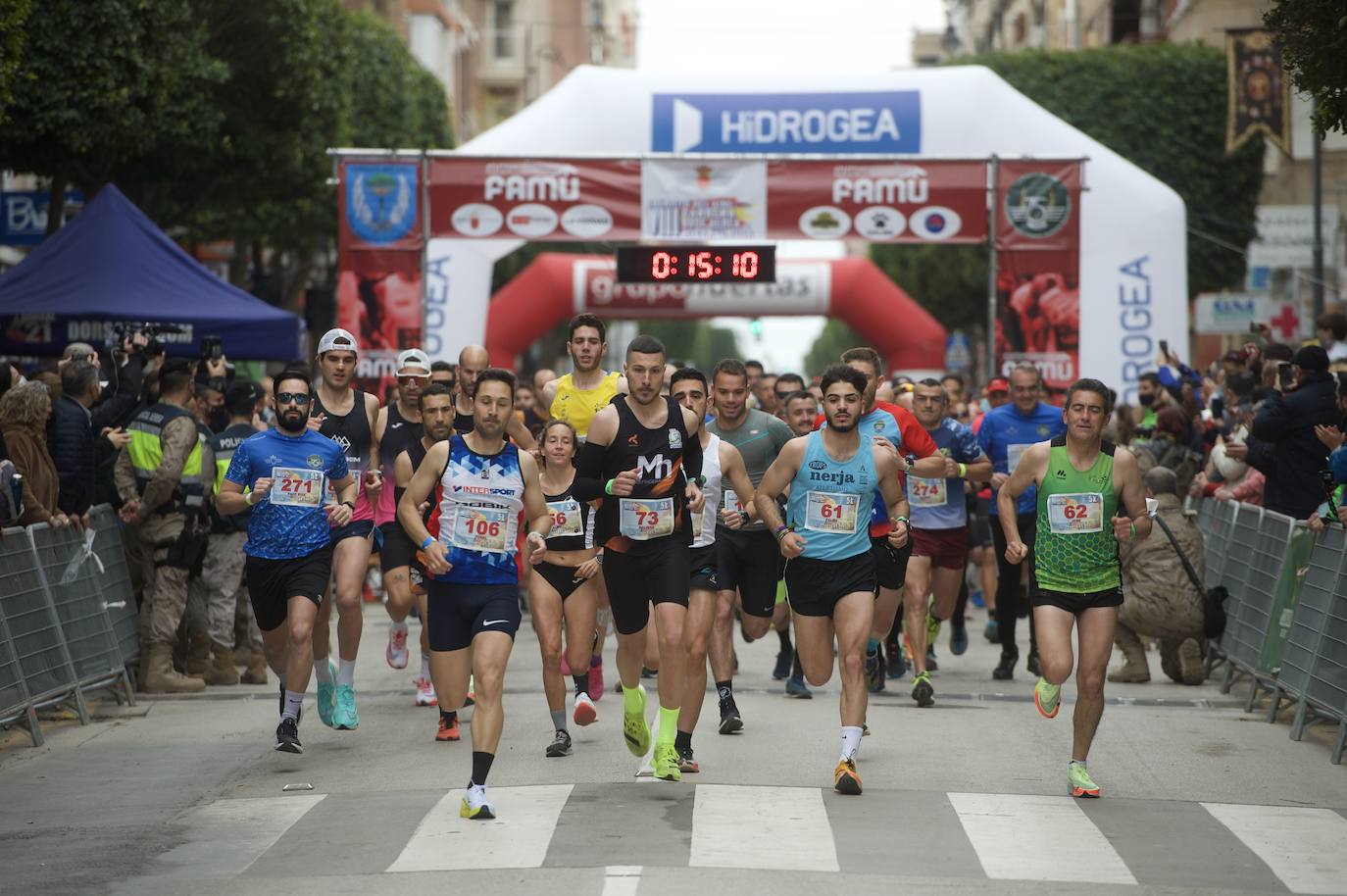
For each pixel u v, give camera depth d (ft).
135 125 116.88
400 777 48.98
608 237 114.32
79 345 66.39
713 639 56.95
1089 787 46.14
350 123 192.24
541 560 47.83
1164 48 195.42
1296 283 165.17
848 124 120.88
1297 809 45.34
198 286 96.32
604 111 121.70
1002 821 43.04
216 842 41.29
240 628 71.31
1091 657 46.14
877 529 59.11
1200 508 82.53
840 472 47.32
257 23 142.51
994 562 88.17
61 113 111.04
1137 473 46.26
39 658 57.67
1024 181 114.73
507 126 122.01
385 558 61.77
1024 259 115.24
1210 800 46.37
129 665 68.33
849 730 46.52
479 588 45.09
